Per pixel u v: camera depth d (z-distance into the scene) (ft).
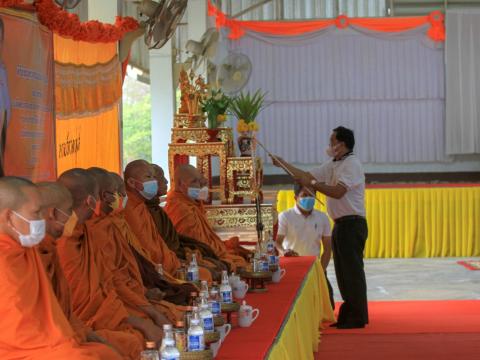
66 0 18.33
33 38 17.44
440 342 22.63
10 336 10.59
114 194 16.05
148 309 14.80
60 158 22.35
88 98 22.81
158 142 47.26
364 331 24.67
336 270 25.70
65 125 22.79
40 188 12.73
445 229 46.80
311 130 64.13
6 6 16.02
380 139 64.23
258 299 18.02
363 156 64.34
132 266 15.97
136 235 18.92
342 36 63.62
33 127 17.39
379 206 46.78
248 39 63.41
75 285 13.79
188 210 23.50
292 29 63.21
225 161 28.32
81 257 14.02
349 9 64.85
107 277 14.51
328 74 63.82
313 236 27.25
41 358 10.65
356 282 25.22
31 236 11.07
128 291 14.83
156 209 21.24
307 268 23.04
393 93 63.82
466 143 63.62
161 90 47.03
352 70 63.72
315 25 63.26
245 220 28.17
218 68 31.96
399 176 64.85
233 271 21.30
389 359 20.35
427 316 27.89
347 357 20.67
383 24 63.16
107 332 13.09
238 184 28.48
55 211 12.75
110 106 24.26
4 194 11.03
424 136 64.23
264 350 12.81
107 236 15.30
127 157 88.02
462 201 46.70
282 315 15.96
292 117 64.13
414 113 64.13
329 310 25.79
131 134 88.28
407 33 63.36
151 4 23.44
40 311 10.94
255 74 63.62
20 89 16.75
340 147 25.34
